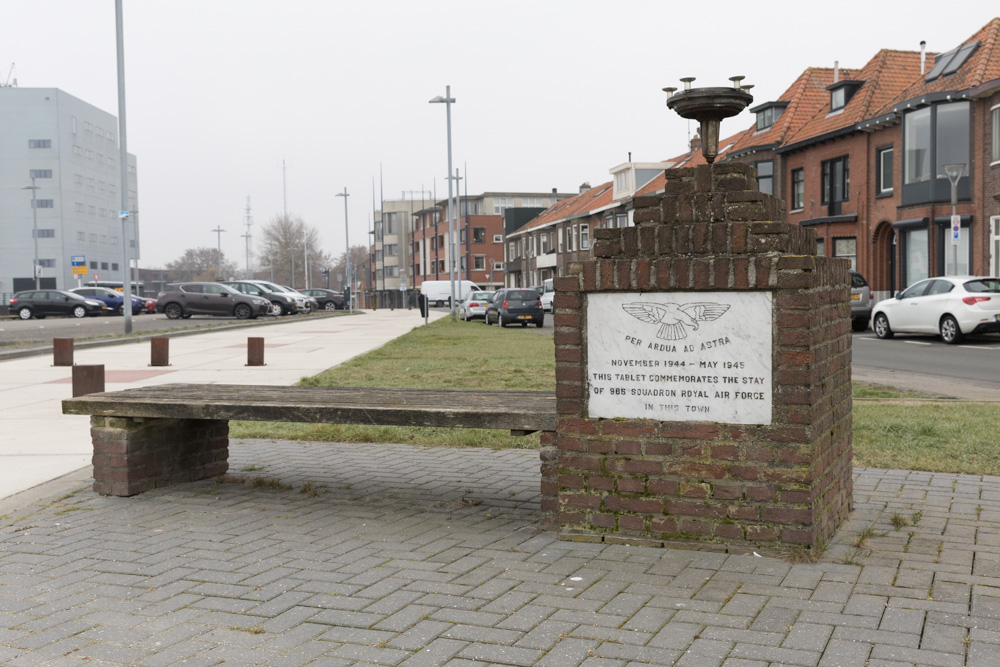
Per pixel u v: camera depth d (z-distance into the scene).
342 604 3.92
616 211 61.00
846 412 5.09
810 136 37.47
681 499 4.55
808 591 3.92
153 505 5.85
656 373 4.57
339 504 5.82
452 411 5.18
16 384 13.52
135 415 5.92
